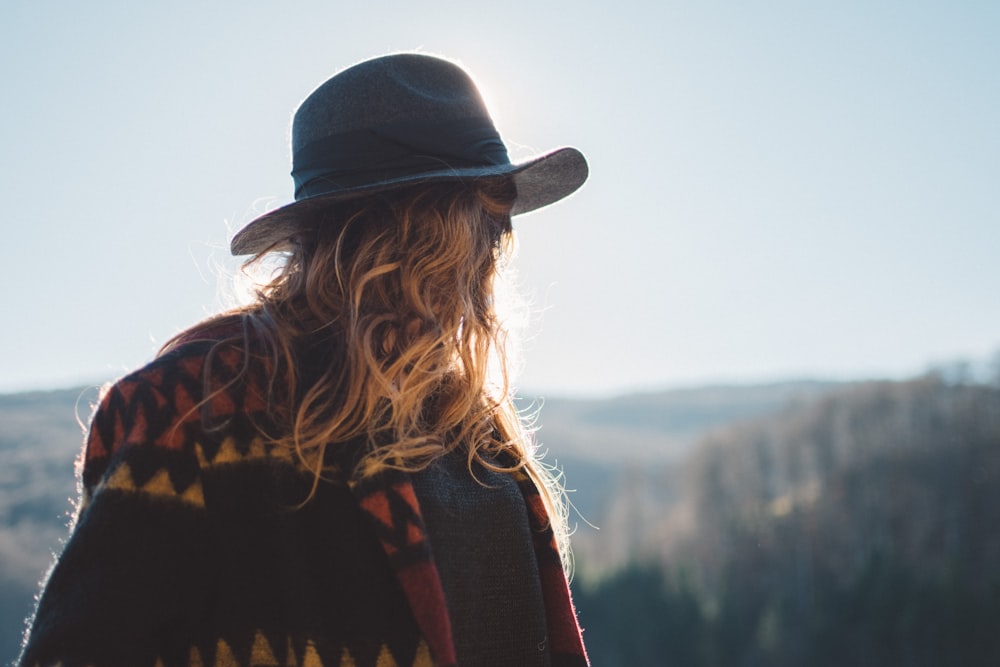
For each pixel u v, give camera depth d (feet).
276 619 3.66
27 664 3.23
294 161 4.38
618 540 256.73
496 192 4.70
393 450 3.79
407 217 4.18
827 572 194.59
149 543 3.47
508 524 4.33
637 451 485.15
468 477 4.33
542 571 4.59
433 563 3.69
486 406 4.59
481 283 4.59
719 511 227.40
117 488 3.48
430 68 4.40
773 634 176.65
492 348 4.59
